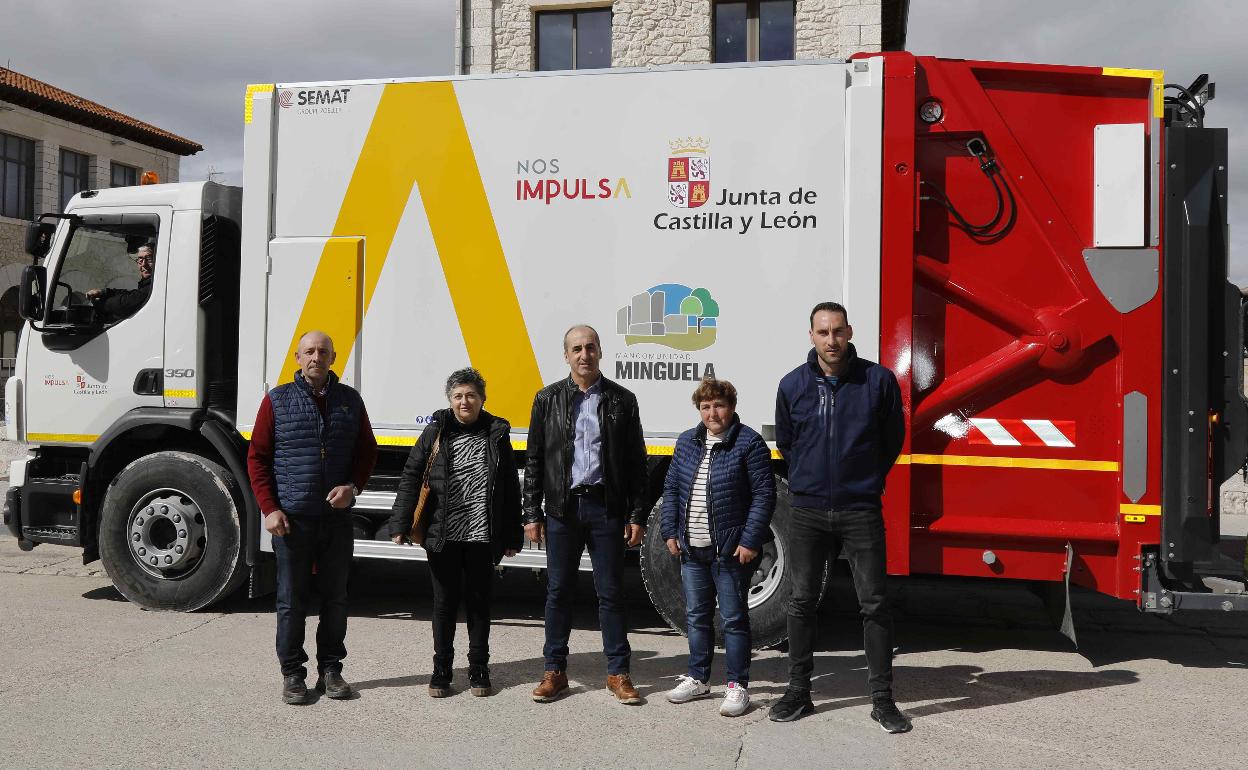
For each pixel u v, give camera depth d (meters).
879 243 5.30
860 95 5.34
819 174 5.41
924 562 5.35
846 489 4.30
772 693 4.76
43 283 6.56
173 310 6.36
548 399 4.64
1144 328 5.09
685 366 5.57
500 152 5.81
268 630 5.78
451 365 5.87
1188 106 5.15
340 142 6.02
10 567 7.60
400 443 5.91
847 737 4.11
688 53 14.20
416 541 4.59
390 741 3.99
